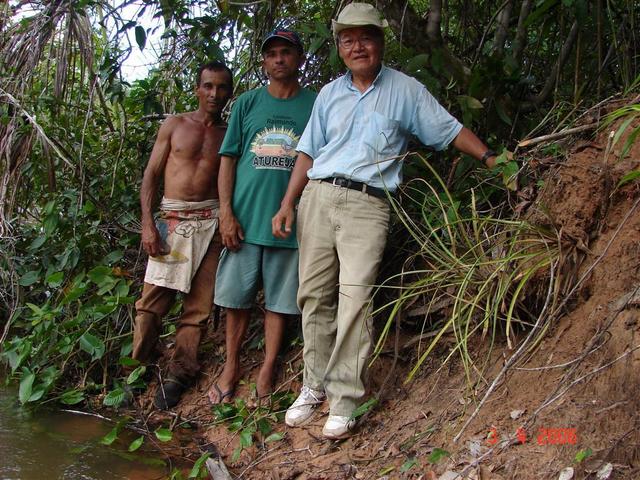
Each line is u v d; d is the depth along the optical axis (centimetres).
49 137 520
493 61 394
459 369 340
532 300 319
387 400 355
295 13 495
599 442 253
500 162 333
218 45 484
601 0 411
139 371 409
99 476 339
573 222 300
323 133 354
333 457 331
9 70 517
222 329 472
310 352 363
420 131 346
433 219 378
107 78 504
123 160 542
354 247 336
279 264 396
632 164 293
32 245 491
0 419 405
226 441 378
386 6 418
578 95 393
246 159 396
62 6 512
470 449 283
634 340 264
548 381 288
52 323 437
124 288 446
